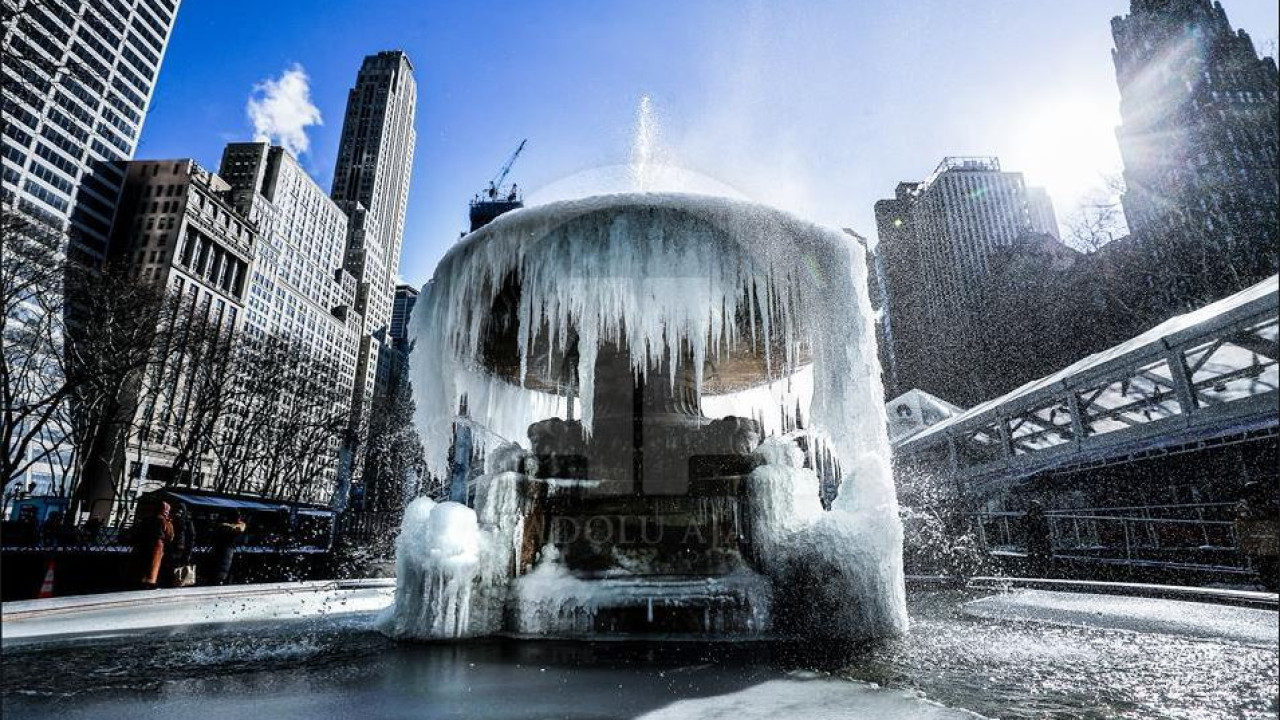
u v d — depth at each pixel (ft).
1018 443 41.01
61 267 74.33
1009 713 7.32
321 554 53.47
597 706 7.80
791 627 13.19
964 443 49.19
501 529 14.07
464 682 9.07
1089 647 11.34
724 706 7.75
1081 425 34.27
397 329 604.08
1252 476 29.22
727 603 13.05
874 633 13.35
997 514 42.19
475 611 13.03
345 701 8.09
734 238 15.42
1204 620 13.83
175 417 133.28
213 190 204.95
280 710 7.65
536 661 10.53
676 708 7.67
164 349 105.91
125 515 108.58
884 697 8.13
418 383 17.80
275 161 343.05
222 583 32.86
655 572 14.42
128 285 88.38
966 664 10.11
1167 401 28.73
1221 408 24.08
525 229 15.76
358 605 20.93
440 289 17.40
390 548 77.36
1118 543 37.86
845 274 15.87
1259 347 21.15
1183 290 57.98
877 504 14.48
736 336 17.85
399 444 152.15
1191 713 7.21
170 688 8.76
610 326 16.62
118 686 8.91
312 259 378.53
